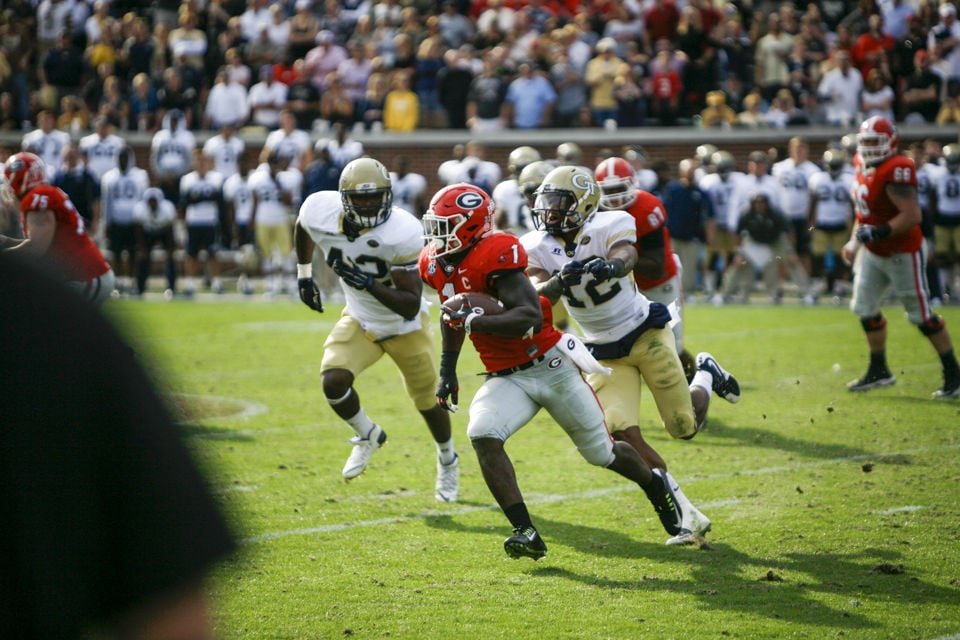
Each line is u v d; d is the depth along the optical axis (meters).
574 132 62.22
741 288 54.22
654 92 63.22
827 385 32.72
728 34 64.88
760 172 52.34
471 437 16.52
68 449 4.21
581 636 13.99
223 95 65.69
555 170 17.94
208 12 69.94
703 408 20.08
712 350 39.66
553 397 16.75
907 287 29.95
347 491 21.88
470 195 16.20
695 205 52.53
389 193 20.11
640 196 20.95
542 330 16.61
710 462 23.77
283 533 18.92
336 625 14.49
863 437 25.78
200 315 51.62
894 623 14.25
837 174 52.28
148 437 4.33
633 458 17.33
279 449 25.56
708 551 17.61
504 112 63.12
